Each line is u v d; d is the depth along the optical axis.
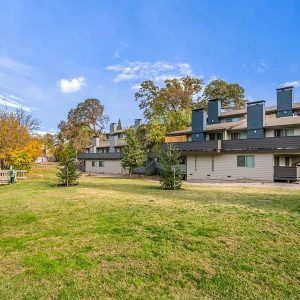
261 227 7.38
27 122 37.62
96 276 4.62
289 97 29.86
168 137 35.75
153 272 4.76
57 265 5.05
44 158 72.06
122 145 46.97
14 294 4.05
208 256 5.42
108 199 12.95
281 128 26.28
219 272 4.73
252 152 26.25
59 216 9.16
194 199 12.77
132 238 6.57
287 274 4.63
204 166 29.98
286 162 27.52
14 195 15.02
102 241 6.38
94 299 3.92
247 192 15.73
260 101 27.06
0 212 10.02
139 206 10.83
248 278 4.51
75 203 11.82
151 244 6.12
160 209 10.12
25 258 5.39
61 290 4.16
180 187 18.64
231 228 7.30
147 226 7.63
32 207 10.97
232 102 52.09
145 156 38.69
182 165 31.80
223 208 10.20
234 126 30.12
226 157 28.33
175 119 41.97
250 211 9.57
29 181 25.19
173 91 46.53
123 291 4.14
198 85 49.34
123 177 36.00
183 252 5.64
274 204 11.08
